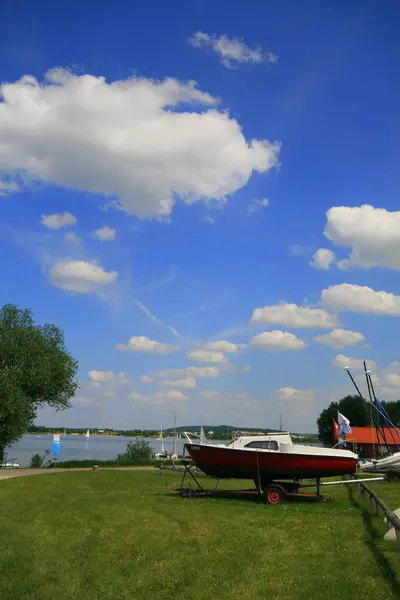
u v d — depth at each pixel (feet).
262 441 54.90
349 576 23.03
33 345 118.21
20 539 30.94
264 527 34.94
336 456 52.37
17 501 46.68
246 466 53.42
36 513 40.19
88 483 65.31
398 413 284.61
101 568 25.36
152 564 25.86
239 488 59.98
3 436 110.93
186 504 46.03
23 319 121.39
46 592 22.21
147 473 85.40
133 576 24.09
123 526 35.14
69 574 24.44
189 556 27.25
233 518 38.50
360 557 26.12
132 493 54.54
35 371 114.83
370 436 184.44
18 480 68.85
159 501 47.93
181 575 24.11
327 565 24.93
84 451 264.72
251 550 28.32
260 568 24.85
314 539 30.91
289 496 49.93
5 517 38.27
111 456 216.33
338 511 42.57
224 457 53.72
